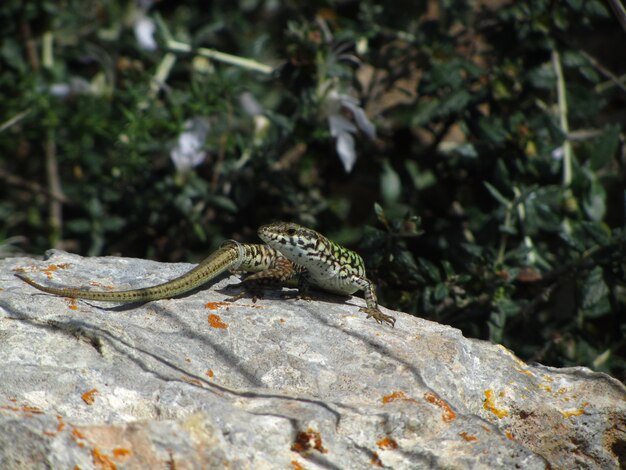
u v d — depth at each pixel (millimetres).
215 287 8656
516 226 11875
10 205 15586
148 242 13859
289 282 9250
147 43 15023
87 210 13781
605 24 16109
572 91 13039
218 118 13883
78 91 15055
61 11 16141
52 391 6234
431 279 11070
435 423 6582
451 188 13562
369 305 8523
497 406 7492
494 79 12758
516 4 13367
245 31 16703
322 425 6207
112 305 7766
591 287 10695
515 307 10844
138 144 13484
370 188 15117
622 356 11984
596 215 11680
